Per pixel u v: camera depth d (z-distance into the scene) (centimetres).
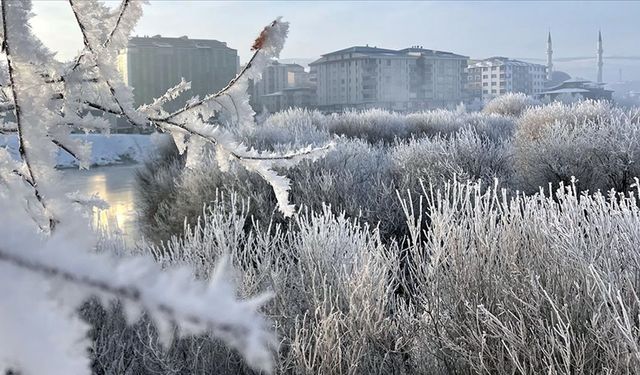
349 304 284
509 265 262
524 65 12138
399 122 1669
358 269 313
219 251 333
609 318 205
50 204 57
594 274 221
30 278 33
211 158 666
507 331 216
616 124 868
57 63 75
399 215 621
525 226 288
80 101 82
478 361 239
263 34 82
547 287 236
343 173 697
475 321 248
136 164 2152
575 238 266
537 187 768
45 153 61
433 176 693
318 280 313
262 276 305
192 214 673
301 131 1115
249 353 33
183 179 734
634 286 235
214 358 268
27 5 59
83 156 83
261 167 101
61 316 33
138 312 34
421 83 9712
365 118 1653
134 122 86
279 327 271
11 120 78
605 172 739
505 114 2066
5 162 72
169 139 1063
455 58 10062
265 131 1042
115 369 245
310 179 659
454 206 313
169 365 246
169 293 33
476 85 12231
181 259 333
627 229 264
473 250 275
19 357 32
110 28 79
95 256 35
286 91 9469
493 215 302
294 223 567
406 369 278
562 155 762
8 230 34
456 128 1600
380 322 283
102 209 105
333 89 9619
